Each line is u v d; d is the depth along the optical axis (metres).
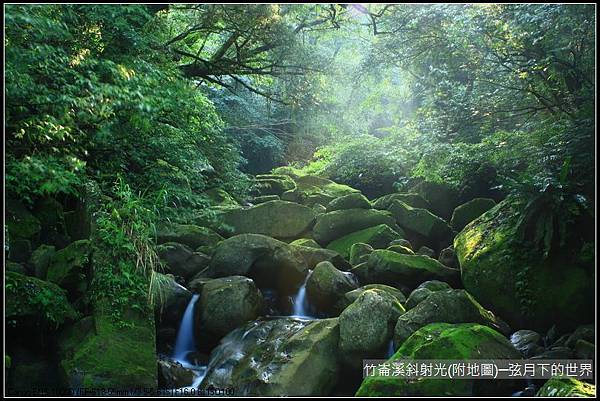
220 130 11.72
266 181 13.92
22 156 6.14
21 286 5.83
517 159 8.80
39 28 5.43
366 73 11.12
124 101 5.78
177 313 7.30
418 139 10.19
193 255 8.59
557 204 7.16
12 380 5.66
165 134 8.77
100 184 7.93
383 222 10.56
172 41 9.71
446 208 11.70
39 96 5.43
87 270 6.59
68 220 7.75
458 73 10.45
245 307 7.32
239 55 10.53
